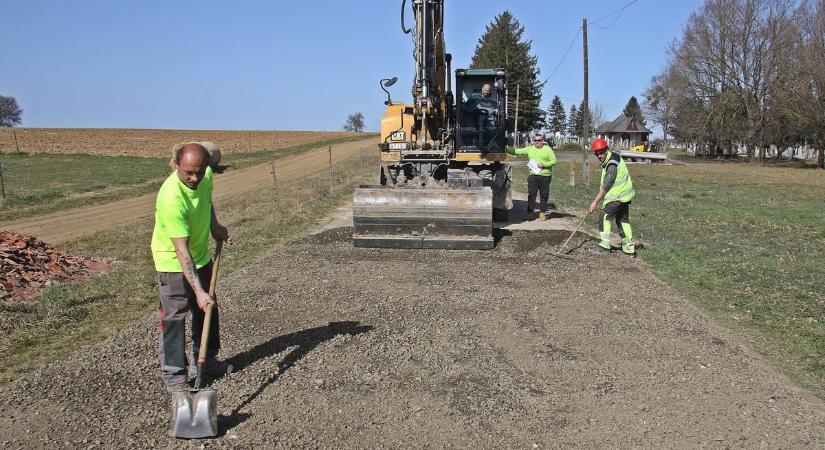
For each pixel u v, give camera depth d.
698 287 7.36
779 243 10.51
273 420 3.98
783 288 7.28
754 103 49.19
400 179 12.80
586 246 9.87
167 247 4.09
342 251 9.55
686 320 6.08
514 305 6.54
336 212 14.97
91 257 9.59
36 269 7.89
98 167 36.25
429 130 12.67
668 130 77.06
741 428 3.92
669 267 8.38
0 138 61.44
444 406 4.18
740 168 42.91
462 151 12.71
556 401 4.28
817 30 39.66
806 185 25.64
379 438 3.77
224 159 48.22
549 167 13.13
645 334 5.66
